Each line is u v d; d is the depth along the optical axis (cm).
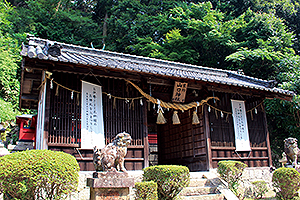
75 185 427
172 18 1897
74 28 2217
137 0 2400
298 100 1308
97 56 967
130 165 789
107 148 472
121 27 2216
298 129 1445
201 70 1211
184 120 1080
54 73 743
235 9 2141
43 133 684
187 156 1038
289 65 1534
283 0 2077
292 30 2105
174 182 553
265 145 1068
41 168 392
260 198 802
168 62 1143
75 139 723
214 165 930
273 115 1590
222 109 1012
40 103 888
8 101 1555
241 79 1152
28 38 860
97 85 789
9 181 377
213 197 661
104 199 441
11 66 1438
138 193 504
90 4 2669
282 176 688
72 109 742
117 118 804
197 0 2342
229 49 1878
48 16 2088
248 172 969
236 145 985
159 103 868
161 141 1230
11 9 1909
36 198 414
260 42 1677
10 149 1318
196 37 1889
